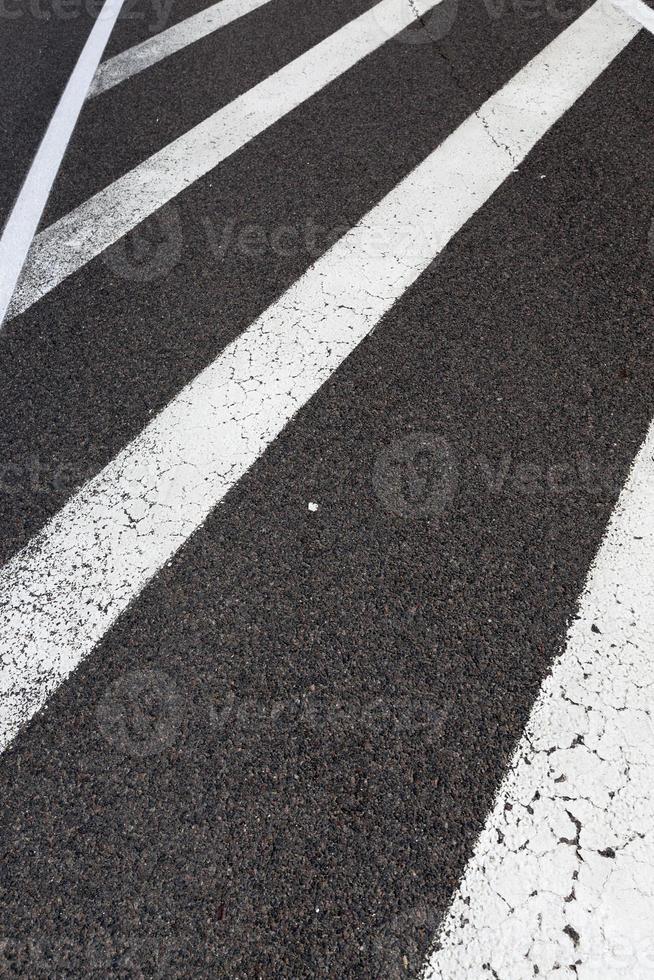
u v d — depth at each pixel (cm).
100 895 162
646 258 304
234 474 240
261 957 153
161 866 165
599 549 216
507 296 292
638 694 187
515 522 223
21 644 204
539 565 213
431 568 214
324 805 172
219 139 390
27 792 177
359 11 506
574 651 195
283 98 419
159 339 286
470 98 407
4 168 384
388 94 414
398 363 270
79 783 178
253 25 501
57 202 357
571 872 161
